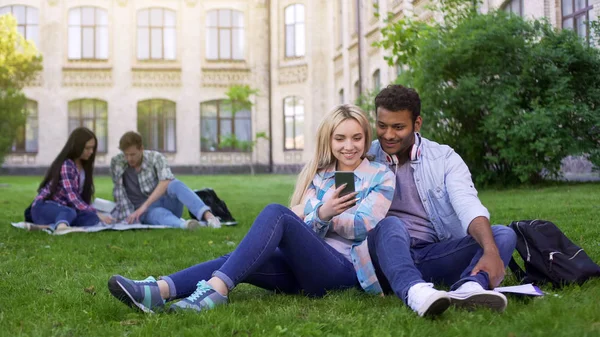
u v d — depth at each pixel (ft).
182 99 101.60
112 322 9.32
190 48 101.55
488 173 41.57
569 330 7.86
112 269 15.19
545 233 10.94
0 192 52.26
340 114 10.56
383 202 10.31
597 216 21.83
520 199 30.89
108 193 50.29
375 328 8.36
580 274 10.64
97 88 100.53
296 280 10.87
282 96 100.78
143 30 101.24
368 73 75.77
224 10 101.76
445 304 8.61
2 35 76.89
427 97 41.52
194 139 101.86
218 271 9.78
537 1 45.52
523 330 8.04
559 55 38.42
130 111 100.78
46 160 99.55
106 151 100.58
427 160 10.69
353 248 10.41
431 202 10.68
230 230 23.20
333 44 94.43
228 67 101.71
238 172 102.32
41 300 11.01
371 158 10.85
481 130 41.91
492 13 41.78
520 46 39.60
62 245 19.30
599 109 37.70
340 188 10.09
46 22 99.71
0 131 75.31
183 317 9.27
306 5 97.76
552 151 37.76
